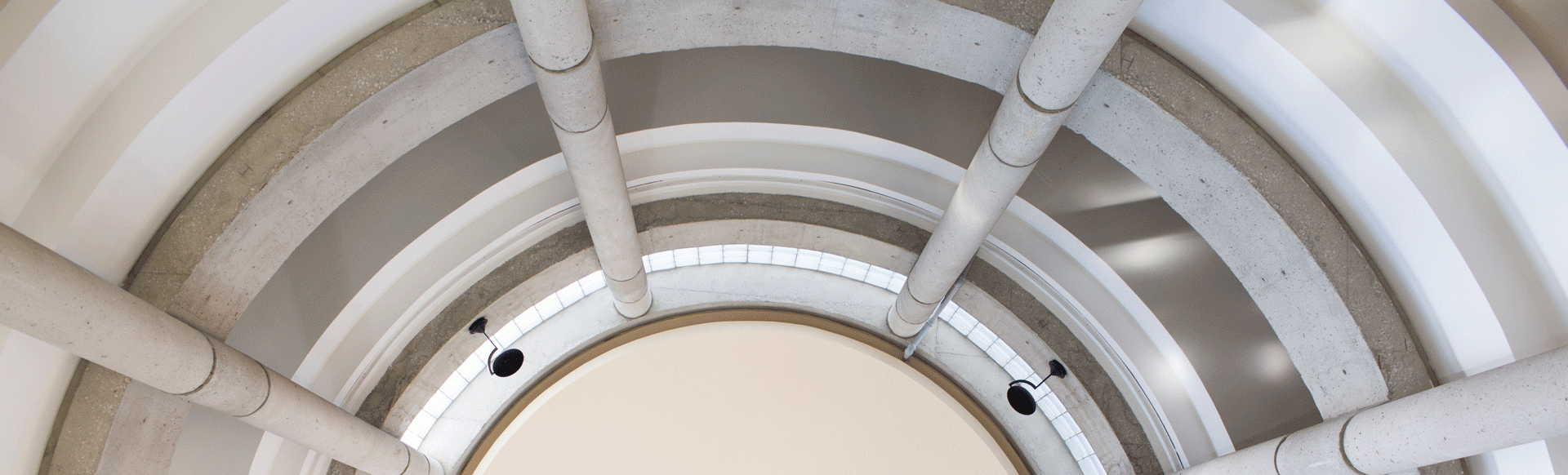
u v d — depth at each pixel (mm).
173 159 8836
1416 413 8438
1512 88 7664
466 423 15852
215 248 9039
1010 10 9438
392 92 9305
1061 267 14469
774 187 14797
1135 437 14914
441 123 10250
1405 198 9180
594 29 9664
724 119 12922
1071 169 12070
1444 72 8141
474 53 9375
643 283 14859
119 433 8883
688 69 11453
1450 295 9406
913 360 17141
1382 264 10156
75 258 8406
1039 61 8812
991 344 16953
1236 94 10016
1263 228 10312
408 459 13812
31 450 8523
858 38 10375
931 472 18594
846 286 17062
